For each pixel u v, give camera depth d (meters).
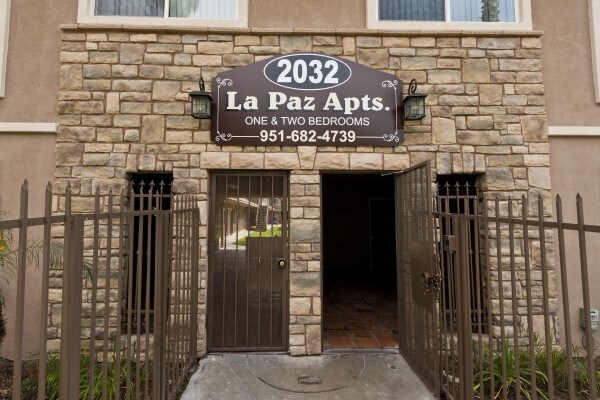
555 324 4.09
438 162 4.26
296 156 4.23
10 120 4.20
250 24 4.39
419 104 4.08
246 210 4.29
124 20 4.32
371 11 4.40
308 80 4.28
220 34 4.35
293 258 4.16
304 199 4.20
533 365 2.19
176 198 3.39
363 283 8.26
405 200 3.99
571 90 4.41
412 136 4.29
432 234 3.21
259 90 4.25
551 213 4.24
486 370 3.43
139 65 4.28
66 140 4.16
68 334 1.79
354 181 9.61
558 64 4.44
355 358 4.06
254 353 4.15
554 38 4.46
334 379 3.64
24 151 4.19
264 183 4.32
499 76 4.37
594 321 4.17
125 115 4.22
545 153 4.29
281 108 4.25
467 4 4.67
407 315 3.96
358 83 4.30
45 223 1.63
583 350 4.06
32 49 4.27
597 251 4.27
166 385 3.04
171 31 4.30
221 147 4.22
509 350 3.64
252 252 4.25
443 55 4.39
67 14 4.32
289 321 4.14
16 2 4.31
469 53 4.39
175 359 3.24
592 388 1.81
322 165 4.22
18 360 1.50
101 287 4.08
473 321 4.26
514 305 2.31
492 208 4.21
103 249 4.09
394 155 4.27
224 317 4.20
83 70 4.24
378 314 5.70
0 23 4.23
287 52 4.36
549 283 4.15
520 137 4.30
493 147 4.30
